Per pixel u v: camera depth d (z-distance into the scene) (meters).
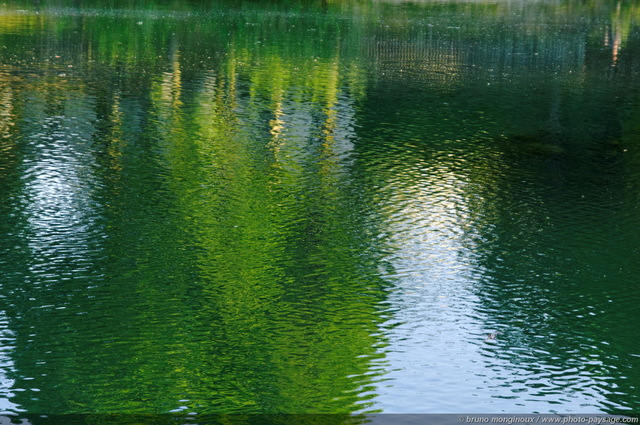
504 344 12.52
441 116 25.80
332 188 19.12
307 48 37.91
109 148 21.33
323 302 13.77
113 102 26.02
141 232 16.27
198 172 19.83
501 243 16.27
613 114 26.67
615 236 16.72
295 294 14.02
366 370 11.72
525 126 24.98
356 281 14.55
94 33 40.09
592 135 24.22
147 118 24.33
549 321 13.26
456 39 42.28
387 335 12.73
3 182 18.58
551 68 34.56
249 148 21.83
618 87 30.83
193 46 37.41
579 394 11.23
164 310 13.34
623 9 60.91
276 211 17.66
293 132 23.50
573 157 22.03
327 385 11.35
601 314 13.52
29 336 12.41
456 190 19.25
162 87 28.39
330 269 14.98
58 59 32.75
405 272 14.95
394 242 16.23
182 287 14.12
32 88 27.44
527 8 59.59
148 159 20.59
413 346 12.43
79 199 17.80
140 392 11.09
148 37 39.56
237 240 16.09
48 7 50.34
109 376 11.46
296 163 20.78
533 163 21.44
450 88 29.81
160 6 52.53
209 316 13.19
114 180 19.05
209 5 53.69
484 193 19.09
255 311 13.41
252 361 11.91
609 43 42.44
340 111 26.02
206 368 11.71
